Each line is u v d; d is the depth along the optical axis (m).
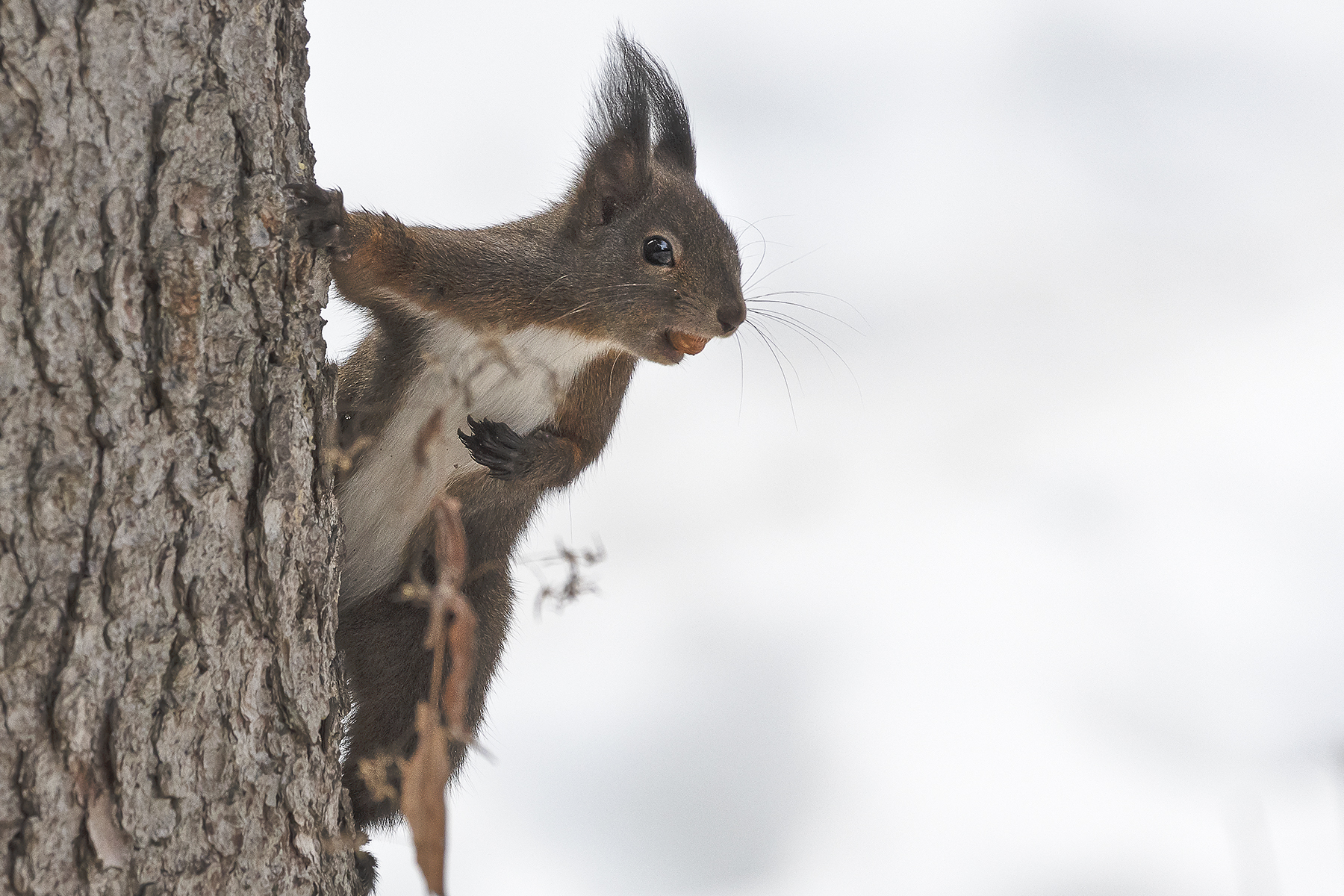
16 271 5.68
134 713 5.69
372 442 5.83
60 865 5.68
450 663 5.84
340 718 5.74
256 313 5.71
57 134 5.68
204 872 5.70
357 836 5.74
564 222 5.86
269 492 5.71
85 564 5.69
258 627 5.71
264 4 5.71
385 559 5.84
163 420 5.70
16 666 5.68
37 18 5.68
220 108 5.70
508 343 5.84
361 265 5.82
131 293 5.69
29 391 5.68
